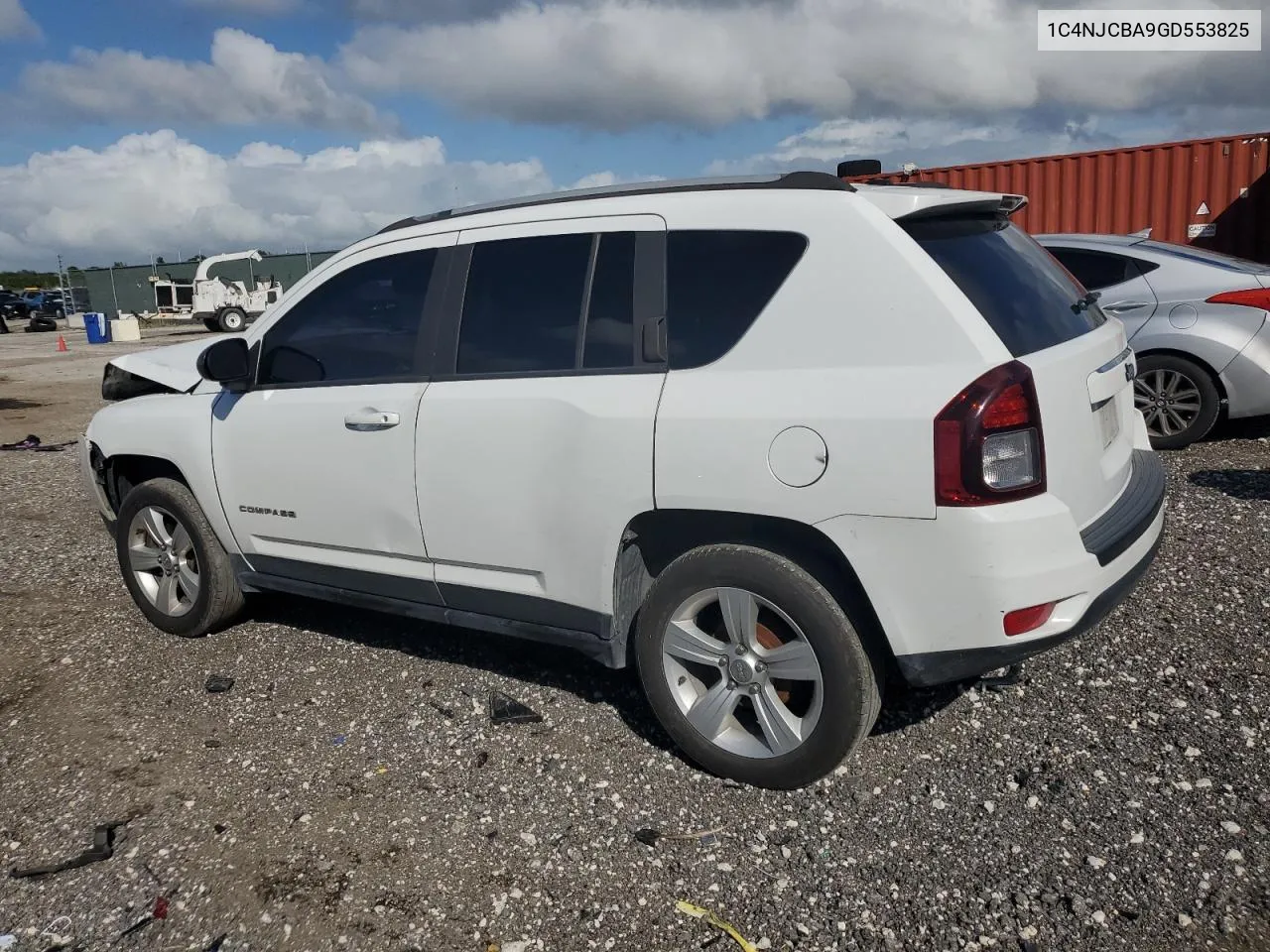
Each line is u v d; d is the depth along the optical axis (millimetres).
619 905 2863
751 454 3100
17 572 6117
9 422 14062
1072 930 2656
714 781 3441
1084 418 3135
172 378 4953
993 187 11875
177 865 3127
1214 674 3877
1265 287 6961
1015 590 2861
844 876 2928
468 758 3676
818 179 3287
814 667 3176
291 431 4234
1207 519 5656
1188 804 3119
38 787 3613
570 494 3479
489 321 3777
